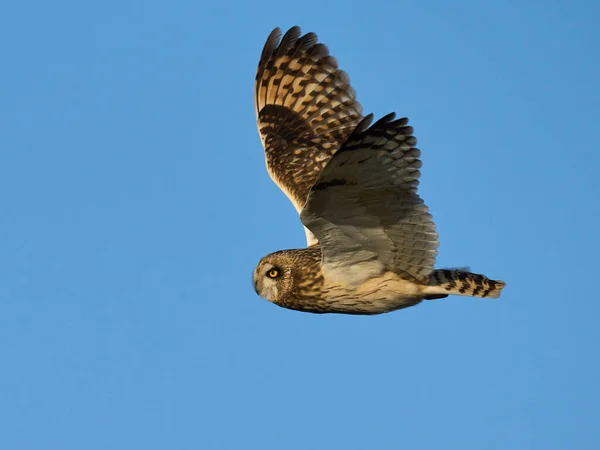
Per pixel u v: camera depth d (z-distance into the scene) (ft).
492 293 37.70
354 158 30.99
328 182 32.09
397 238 35.27
